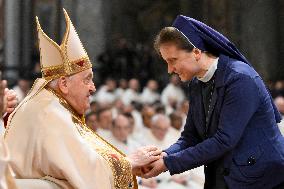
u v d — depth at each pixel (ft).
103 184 13.51
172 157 14.62
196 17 73.77
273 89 57.52
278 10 67.92
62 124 13.65
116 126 30.71
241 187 14.52
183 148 15.55
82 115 14.74
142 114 38.22
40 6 68.49
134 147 30.99
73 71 14.23
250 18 68.18
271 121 14.66
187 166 14.51
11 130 13.85
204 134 15.21
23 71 62.59
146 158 14.64
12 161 13.56
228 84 14.35
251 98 14.25
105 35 72.18
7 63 65.98
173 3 79.20
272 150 14.49
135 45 73.97
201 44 14.56
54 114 13.71
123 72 68.44
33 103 13.94
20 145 13.67
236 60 14.79
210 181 15.12
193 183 30.55
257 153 14.44
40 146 13.46
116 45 73.92
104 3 72.64
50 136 13.46
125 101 57.31
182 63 14.52
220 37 14.84
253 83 14.37
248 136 14.52
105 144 14.61
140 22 79.20
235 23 68.90
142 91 67.46
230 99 14.30
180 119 34.73
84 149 13.56
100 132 31.14
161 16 79.71
